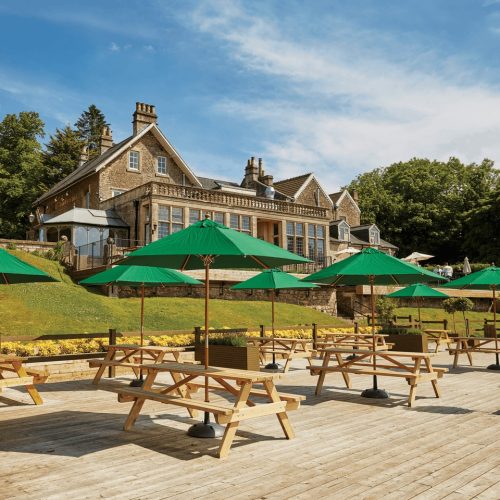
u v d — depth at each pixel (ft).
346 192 178.50
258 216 108.78
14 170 164.35
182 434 21.68
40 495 14.60
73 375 39.60
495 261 179.22
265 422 24.14
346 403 29.43
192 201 98.84
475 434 21.91
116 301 73.26
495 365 47.37
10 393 32.63
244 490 14.98
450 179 224.53
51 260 86.84
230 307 82.12
